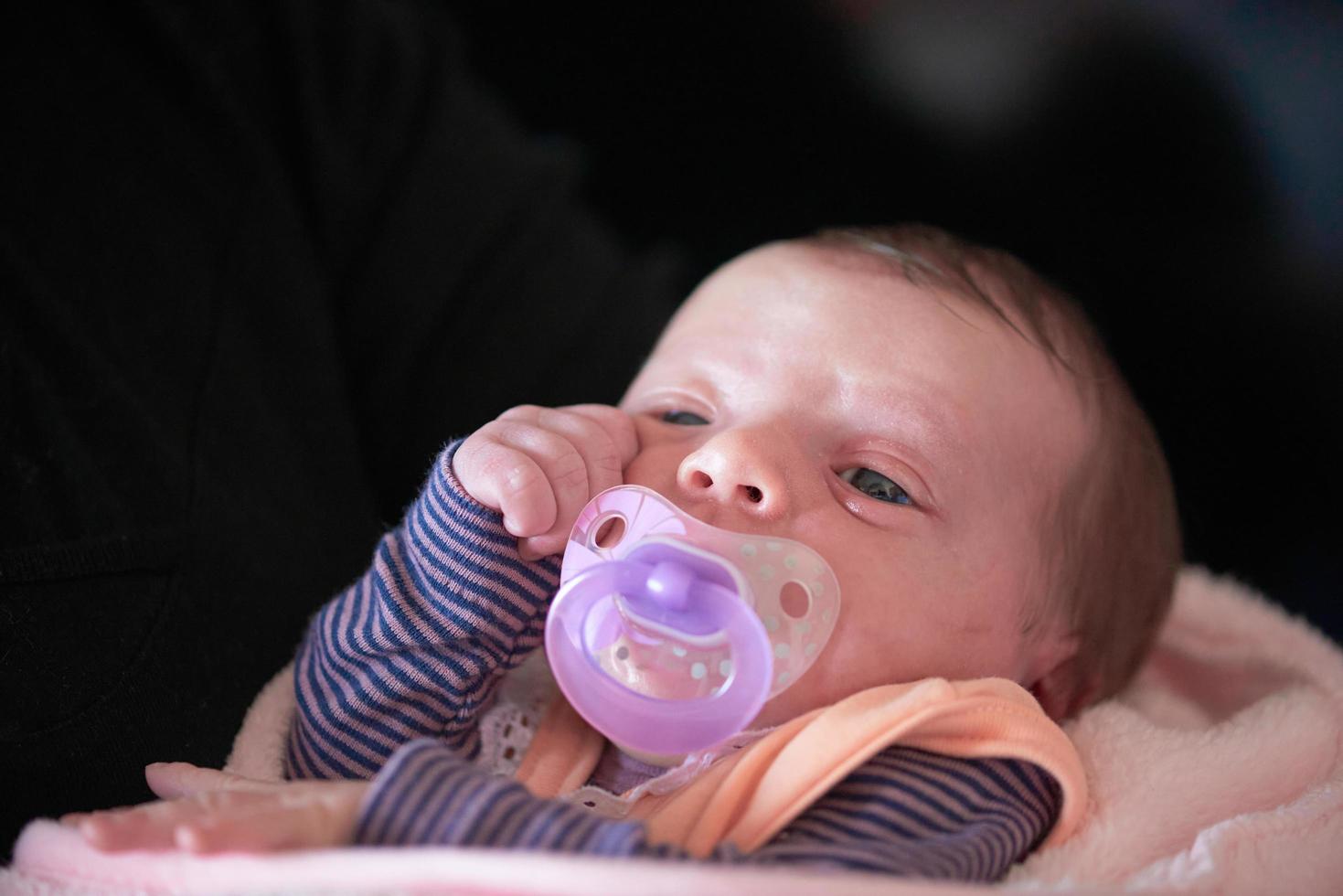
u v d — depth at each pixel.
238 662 1.05
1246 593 1.46
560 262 1.53
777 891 0.66
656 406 1.15
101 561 0.96
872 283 1.17
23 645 0.89
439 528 0.98
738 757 0.94
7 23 1.21
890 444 1.06
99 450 1.02
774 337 1.13
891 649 1.00
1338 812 1.00
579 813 0.77
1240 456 1.68
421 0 1.82
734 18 1.82
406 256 1.43
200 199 1.26
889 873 0.80
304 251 1.33
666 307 1.61
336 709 1.00
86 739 0.90
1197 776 1.05
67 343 1.05
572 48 1.87
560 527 0.97
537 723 1.09
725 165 1.85
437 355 1.42
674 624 0.86
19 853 0.79
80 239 1.14
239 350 1.21
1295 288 1.64
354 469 1.28
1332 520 1.66
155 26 1.30
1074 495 1.17
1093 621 1.22
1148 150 1.68
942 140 1.77
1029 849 1.00
